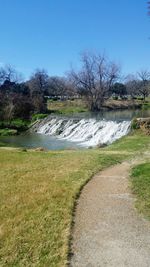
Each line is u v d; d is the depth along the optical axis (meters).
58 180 13.27
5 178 14.02
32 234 8.52
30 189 12.23
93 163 16.22
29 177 13.97
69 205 10.39
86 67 70.62
